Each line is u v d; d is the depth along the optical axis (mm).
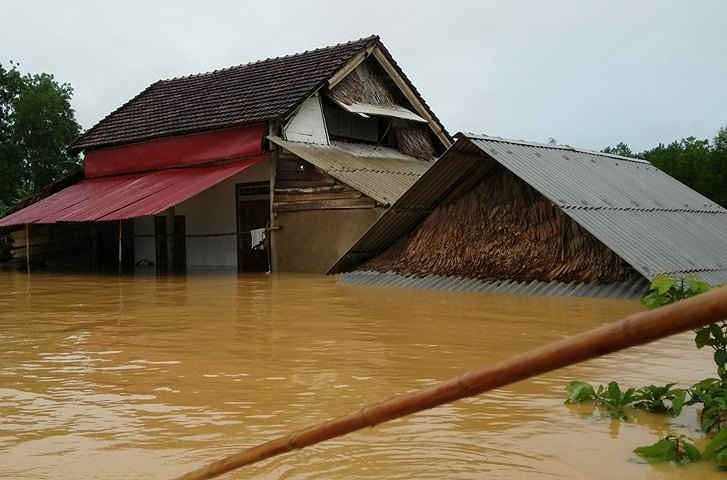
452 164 11055
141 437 3846
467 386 1925
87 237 21672
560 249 10617
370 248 13008
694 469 3264
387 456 3492
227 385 4973
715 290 1532
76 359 5961
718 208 13773
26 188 29375
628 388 4719
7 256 22406
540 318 7922
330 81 18703
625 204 11336
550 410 4270
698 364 5441
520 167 10820
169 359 5906
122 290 12586
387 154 20312
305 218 16594
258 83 20156
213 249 19656
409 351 6121
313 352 6125
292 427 3996
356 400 4559
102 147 21359
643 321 1608
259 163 18250
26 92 28844
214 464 2537
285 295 10961
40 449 3670
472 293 10625
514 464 3369
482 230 11594
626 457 3443
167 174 19078
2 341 6914
